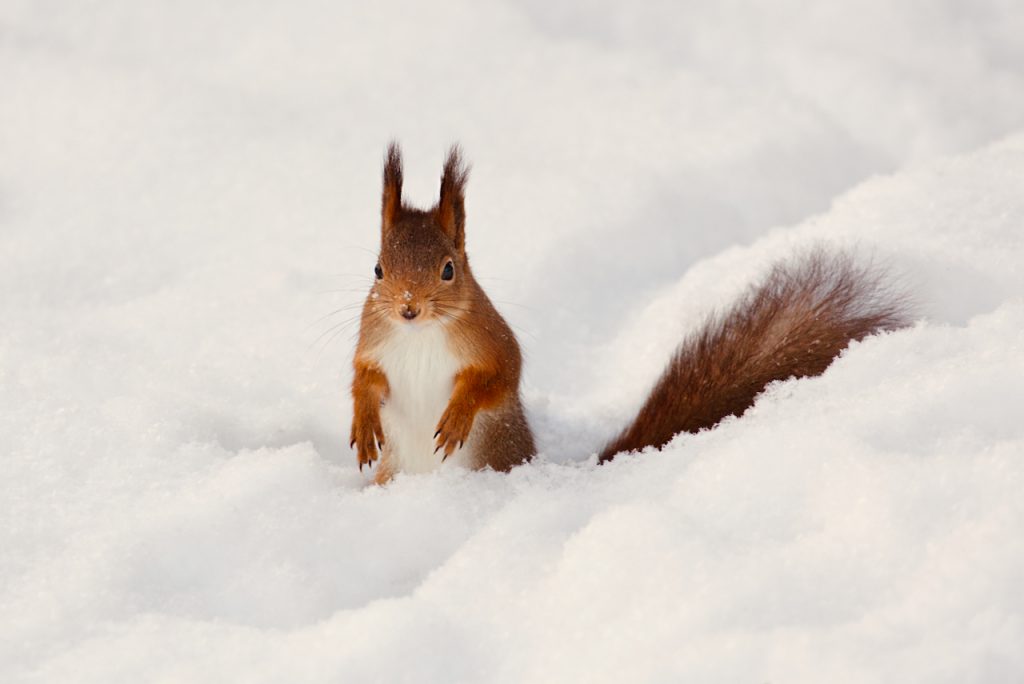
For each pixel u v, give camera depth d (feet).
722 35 62.03
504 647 22.31
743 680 19.51
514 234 45.52
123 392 35.04
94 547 26.61
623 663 20.65
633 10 64.18
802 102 55.52
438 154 51.85
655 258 45.73
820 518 23.45
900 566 21.39
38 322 39.65
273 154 52.03
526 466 30.99
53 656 23.07
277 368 37.91
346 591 26.63
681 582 22.16
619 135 52.47
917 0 63.00
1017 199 40.52
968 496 22.58
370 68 58.65
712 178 49.75
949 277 37.04
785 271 37.65
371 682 21.76
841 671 19.04
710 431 29.63
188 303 41.75
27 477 30.01
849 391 29.32
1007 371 26.73
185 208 48.37
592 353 40.81
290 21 62.95
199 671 22.17
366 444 32.32
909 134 54.85
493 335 32.76
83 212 48.08
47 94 56.70
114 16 63.46
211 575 26.43
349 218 47.57
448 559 26.32
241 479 29.22
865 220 41.45
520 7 63.87
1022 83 57.52
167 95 56.29
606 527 24.16
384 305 31.53
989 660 18.89
